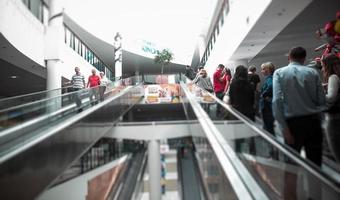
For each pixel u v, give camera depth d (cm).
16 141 546
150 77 2214
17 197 460
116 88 1405
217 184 426
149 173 1323
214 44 2267
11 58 1334
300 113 316
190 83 1297
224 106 501
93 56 2586
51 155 583
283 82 325
